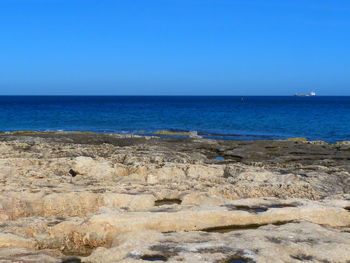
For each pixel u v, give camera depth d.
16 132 58.34
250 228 17.50
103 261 13.18
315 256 13.19
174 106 177.25
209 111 135.00
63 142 45.31
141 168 27.64
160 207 18.33
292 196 22.64
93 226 16.11
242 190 22.70
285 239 14.64
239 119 99.50
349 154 38.25
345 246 13.97
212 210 17.73
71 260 13.59
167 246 13.74
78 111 128.50
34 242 15.37
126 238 14.87
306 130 74.69
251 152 39.66
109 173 26.95
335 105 190.50
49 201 19.59
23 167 26.48
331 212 18.61
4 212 18.45
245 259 12.79
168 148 41.22
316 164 33.78
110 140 47.38
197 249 13.49
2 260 12.90
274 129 76.50
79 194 20.14
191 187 22.94
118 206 19.06
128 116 107.81
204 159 36.16
